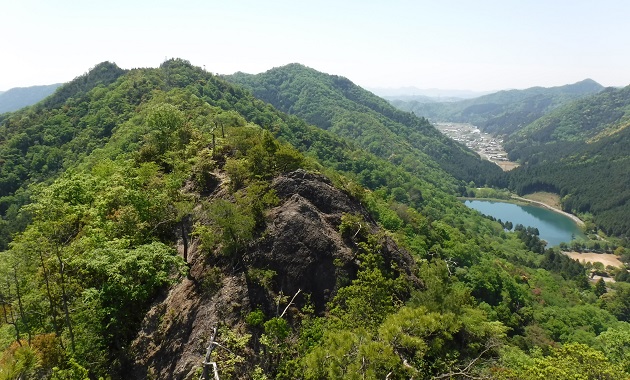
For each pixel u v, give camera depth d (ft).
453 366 56.90
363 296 67.00
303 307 68.44
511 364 73.00
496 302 188.65
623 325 209.97
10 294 69.41
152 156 124.88
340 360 45.73
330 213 87.56
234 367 55.88
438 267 95.45
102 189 97.40
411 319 55.06
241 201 80.28
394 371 46.65
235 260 73.00
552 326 178.50
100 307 65.21
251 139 113.39
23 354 52.39
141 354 64.39
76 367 56.18
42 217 85.56
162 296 73.05
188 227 86.07
